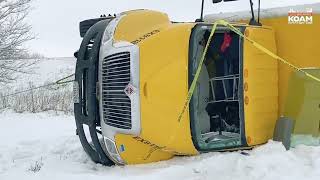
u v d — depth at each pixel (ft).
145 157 22.71
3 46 67.00
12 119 48.08
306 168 19.76
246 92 21.85
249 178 19.21
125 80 21.48
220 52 23.79
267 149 21.70
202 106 23.22
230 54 23.61
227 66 23.75
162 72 21.06
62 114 53.98
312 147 22.13
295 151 21.91
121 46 21.84
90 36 23.59
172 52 21.09
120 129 21.77
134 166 22.50
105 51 22.50
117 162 23.34
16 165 24.67
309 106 22.62
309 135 22.61
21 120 46.98
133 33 22.38
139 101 21.12
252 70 21.97
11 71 69.21
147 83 21.07
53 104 58.39
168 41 21.25
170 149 21.93
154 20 22.94
